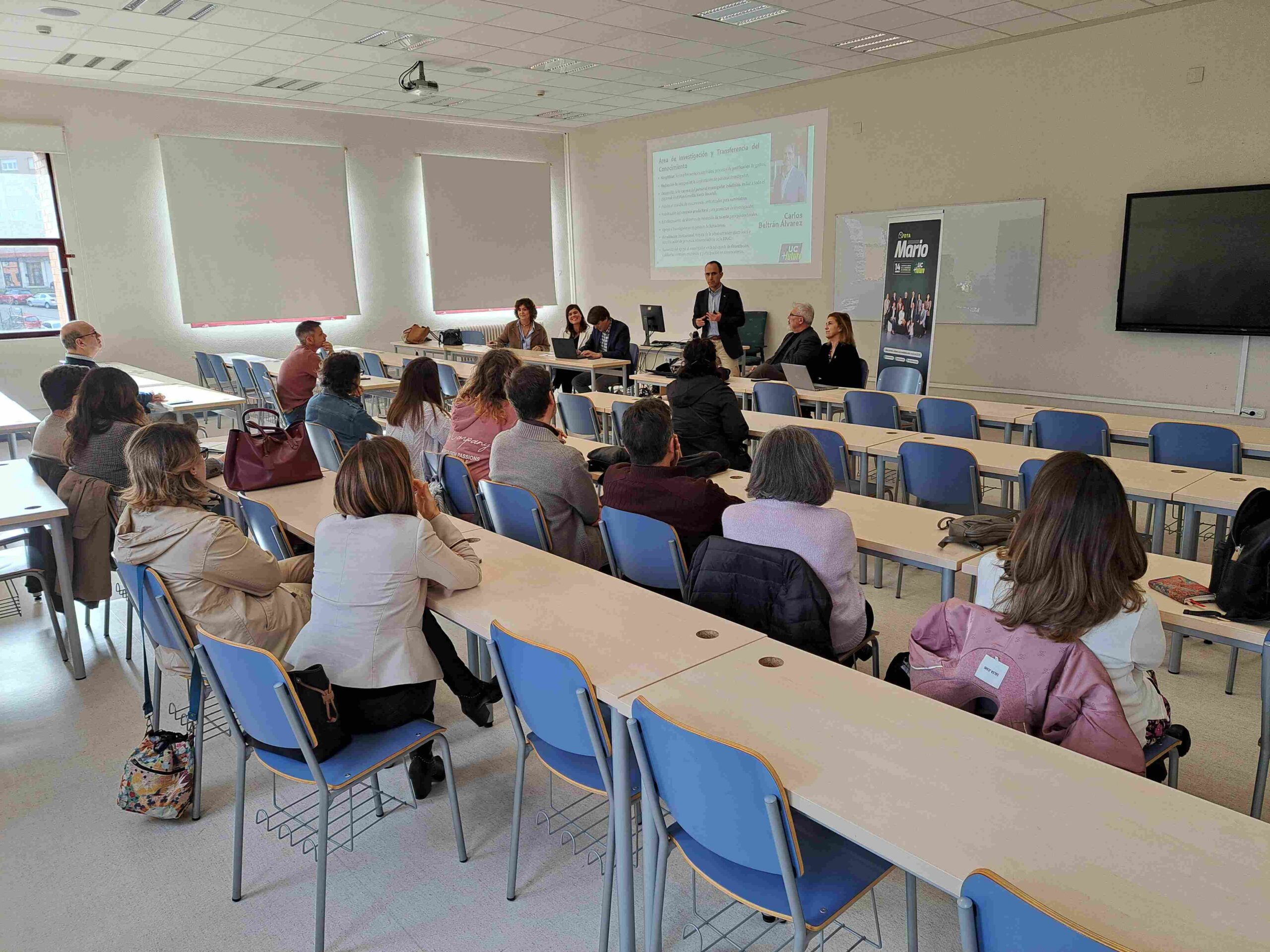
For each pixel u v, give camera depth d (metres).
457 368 7.59
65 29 6.46
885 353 6.99
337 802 2.41
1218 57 6.35
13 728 2.85
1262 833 1.21
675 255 11.05
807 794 1.30
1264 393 6.52
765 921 1.90
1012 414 4.61
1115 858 1.16
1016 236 7.73
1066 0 6.28
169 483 2.22
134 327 9.12
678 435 4.16
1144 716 1.67
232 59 7.48
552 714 1.74
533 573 2.37
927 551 2.45
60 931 1.94
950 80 7.95
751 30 6.97
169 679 3.18
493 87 9.04
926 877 1.16
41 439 3.53
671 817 2.14
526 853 2.17
